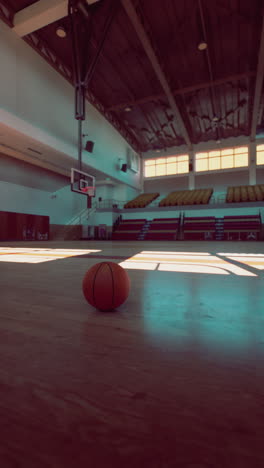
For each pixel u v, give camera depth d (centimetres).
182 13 1209
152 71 1638
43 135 1497
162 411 87
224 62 1537
